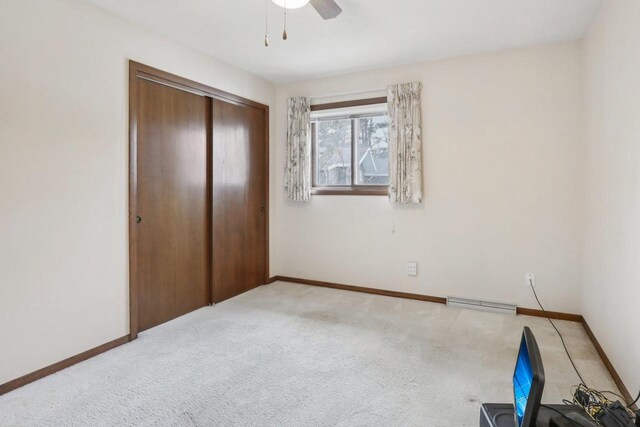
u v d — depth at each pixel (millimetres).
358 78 4012
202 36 3072
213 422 1842
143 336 2881
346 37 3102
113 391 2115
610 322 2355
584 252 3104
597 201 2703
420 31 2982
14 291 2141
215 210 3658
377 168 4113
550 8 2605
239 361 2480
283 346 2715
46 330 2291
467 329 3047
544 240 3316
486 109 3465
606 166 2477
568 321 3234
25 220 2182
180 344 2742
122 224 2736
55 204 2324
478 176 3527
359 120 4172
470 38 3121
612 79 2344
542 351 2633
